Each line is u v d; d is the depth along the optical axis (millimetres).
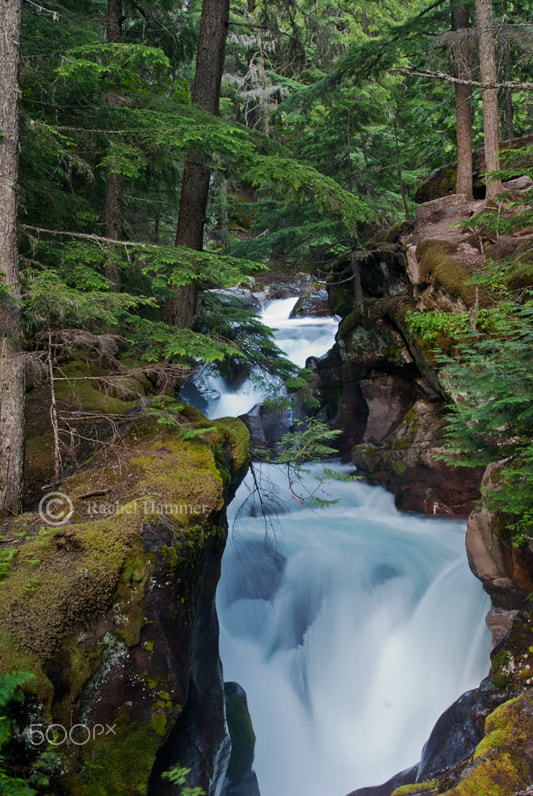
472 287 9922
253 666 8797
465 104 12883
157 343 7969
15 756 3555
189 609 5086
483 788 3803
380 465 13883
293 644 9258
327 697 8633
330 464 16062
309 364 17812
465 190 13141
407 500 12555
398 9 31188
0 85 4984
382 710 8180
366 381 15453
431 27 14445
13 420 5207
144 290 10867
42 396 7441
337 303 18625
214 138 7324
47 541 4496
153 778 4531
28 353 5441
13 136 5086
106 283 6684
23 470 5340
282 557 10242
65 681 3910
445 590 8891
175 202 12914
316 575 9805
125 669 4355
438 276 10484
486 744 4188
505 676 5609
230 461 6938
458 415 6234
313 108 23172
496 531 6992
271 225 18453
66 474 6168
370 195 18828
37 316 5617
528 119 16906
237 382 18234
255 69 27875
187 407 7484
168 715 4445
